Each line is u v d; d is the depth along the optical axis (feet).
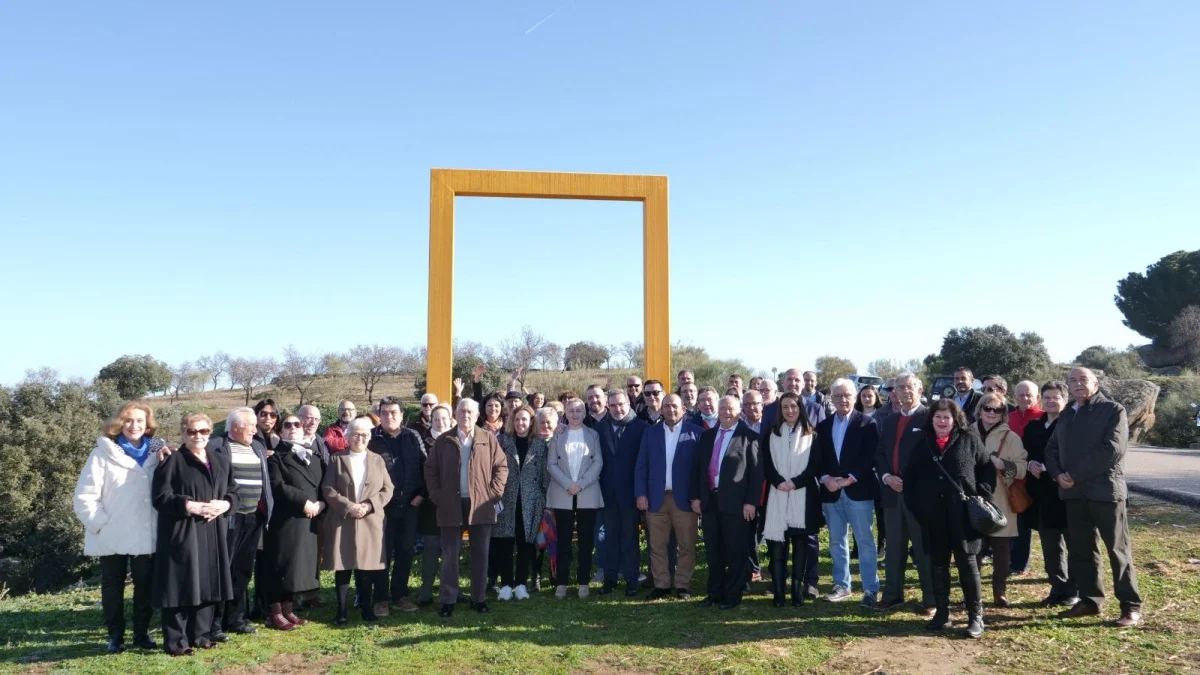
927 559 19.88
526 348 87.45
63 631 19.90
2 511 71.61
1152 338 148.15
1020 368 99.25
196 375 155.22
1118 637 17.22
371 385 121.60
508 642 18.22
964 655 16.62
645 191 34.12
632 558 22.98
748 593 22.72
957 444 18.07
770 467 21.15
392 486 20.77
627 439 23.56
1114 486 17.97
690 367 74.95
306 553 19.42
